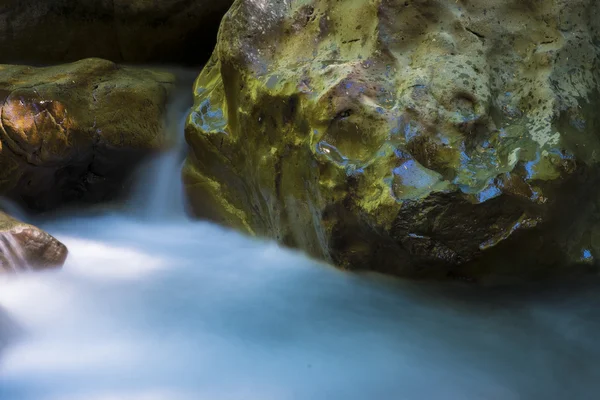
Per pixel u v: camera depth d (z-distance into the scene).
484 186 3.53
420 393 3.11
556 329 3.63
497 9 4.04
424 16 4.05
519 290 3.78
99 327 3.71
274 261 4.60
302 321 3.79
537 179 3.52
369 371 3.29
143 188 5.79
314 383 3.19
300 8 4.50
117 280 4.36
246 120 4.48
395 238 3.65
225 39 4.58
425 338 3.59
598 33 4.04
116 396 3.04
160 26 6.33
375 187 3.71
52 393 3.05
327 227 4.01
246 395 3.07
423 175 3.63
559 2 3.97
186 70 6.52
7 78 5.54
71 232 5.38
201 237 5.20
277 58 4.48
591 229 3.72
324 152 3.94
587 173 3.61
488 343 3.54
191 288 4.23
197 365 3.33
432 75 3.90
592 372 3.28
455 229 3.58
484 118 3.78
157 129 5.71
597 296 3.81
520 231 3.55
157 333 3.66
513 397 3.08
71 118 5.47
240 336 3.64
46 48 6.42
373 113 3.86
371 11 4.16
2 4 6.27
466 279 3.75
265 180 4.48
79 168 5.70
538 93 3.83
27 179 5.46
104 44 6.44
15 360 3.33
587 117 3.78
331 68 4.11
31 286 4.14
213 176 5.08
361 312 3.89
